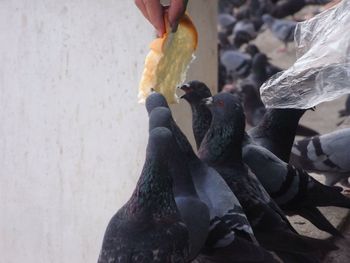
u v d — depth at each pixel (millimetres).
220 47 15469
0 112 6508
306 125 11898
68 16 5758
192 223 4168
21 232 6602
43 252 6480
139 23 5344
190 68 5641
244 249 4273
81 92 5832
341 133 6355
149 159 3742
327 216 5949
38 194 6383
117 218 3822
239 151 5008
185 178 4352
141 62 5418
